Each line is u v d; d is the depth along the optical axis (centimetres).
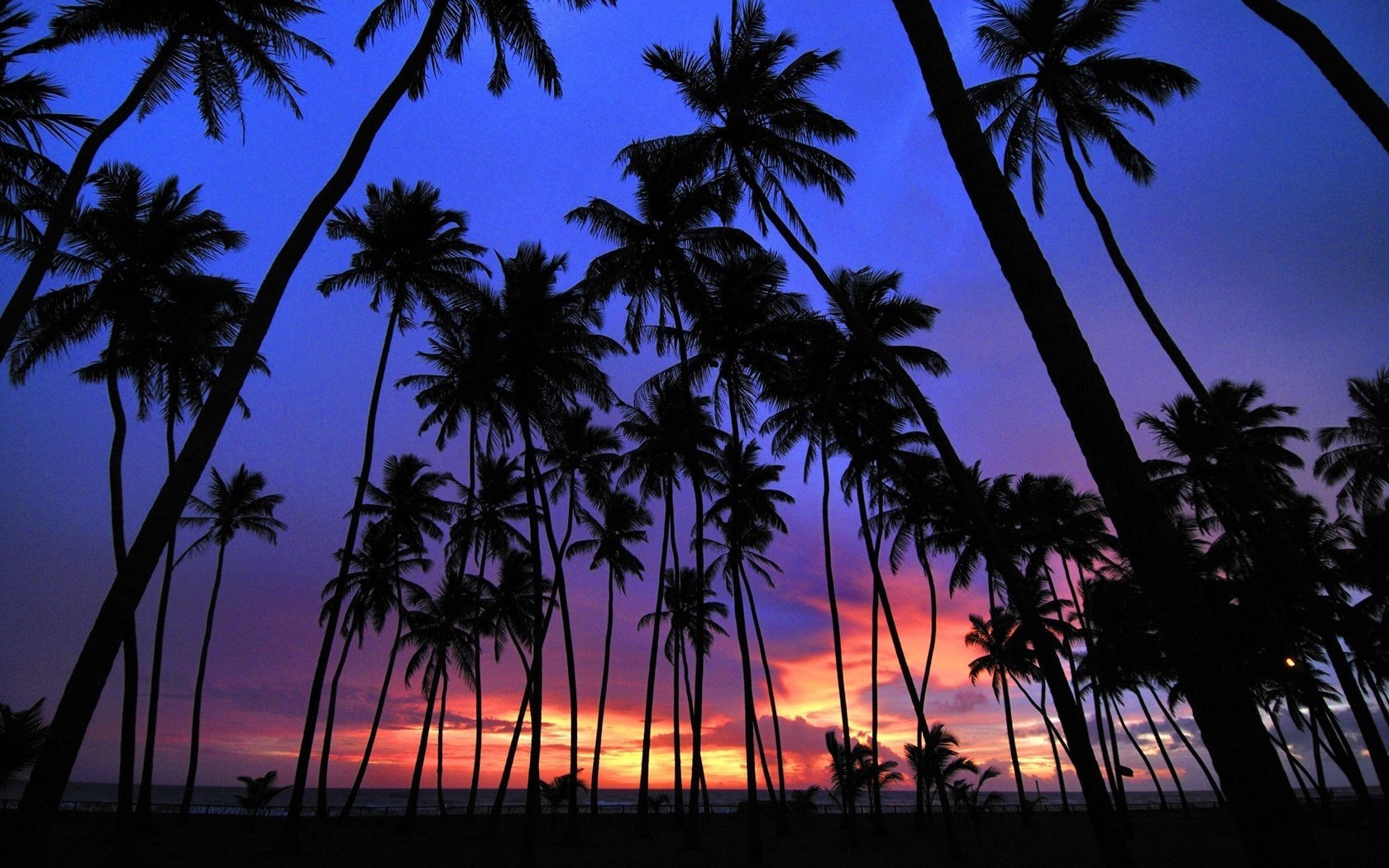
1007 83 2031
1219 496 3089
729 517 3734
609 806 5406
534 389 2289
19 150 1482
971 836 3042
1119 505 532
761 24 2022
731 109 2034
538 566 1947
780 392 2627
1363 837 2350
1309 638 3291
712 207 2289
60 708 712
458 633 3972
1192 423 3033
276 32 1524
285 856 1930
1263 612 3219
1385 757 1667
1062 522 3772
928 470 2995
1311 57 680
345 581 2172
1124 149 1998
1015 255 624
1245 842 443
